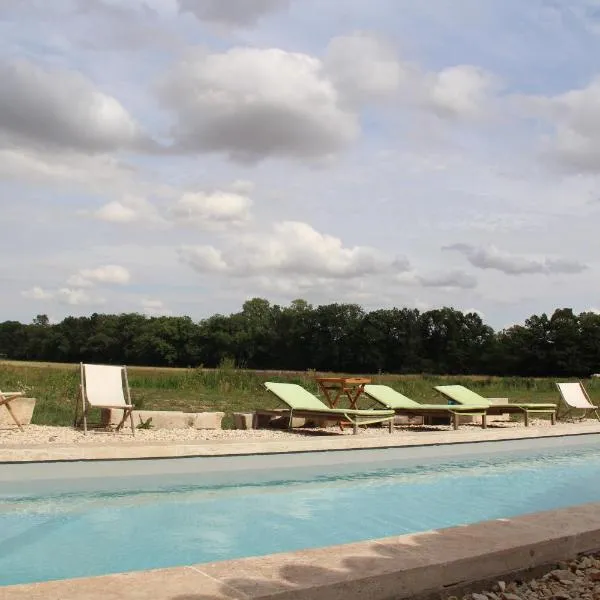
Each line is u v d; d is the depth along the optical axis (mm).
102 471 6707
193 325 93500
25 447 6535
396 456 9023
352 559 3211
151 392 16125
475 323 92938
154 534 5129
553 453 10383
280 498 6523
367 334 91562
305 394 11336
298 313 95438
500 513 6266
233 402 15109
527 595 3291
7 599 2568
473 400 13180
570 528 3922
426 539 3619
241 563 3129
